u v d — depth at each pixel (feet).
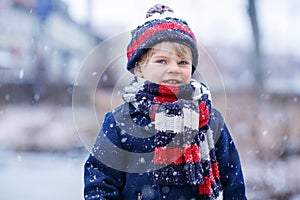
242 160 25.00
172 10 8.56
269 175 22.17
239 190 8.36
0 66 77.41
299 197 21.48
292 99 35.29
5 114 58.08
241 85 40.93
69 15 97.40
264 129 26.91
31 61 80.18
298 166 24.21
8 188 29.60
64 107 65.46
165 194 7.75
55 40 92.32
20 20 85.87
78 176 34.60
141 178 7.87
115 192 7.97
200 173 7.68
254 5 49.39
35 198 27.09
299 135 29.27
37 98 68.54
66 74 79.20
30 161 41.55
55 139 47.09
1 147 46.60
